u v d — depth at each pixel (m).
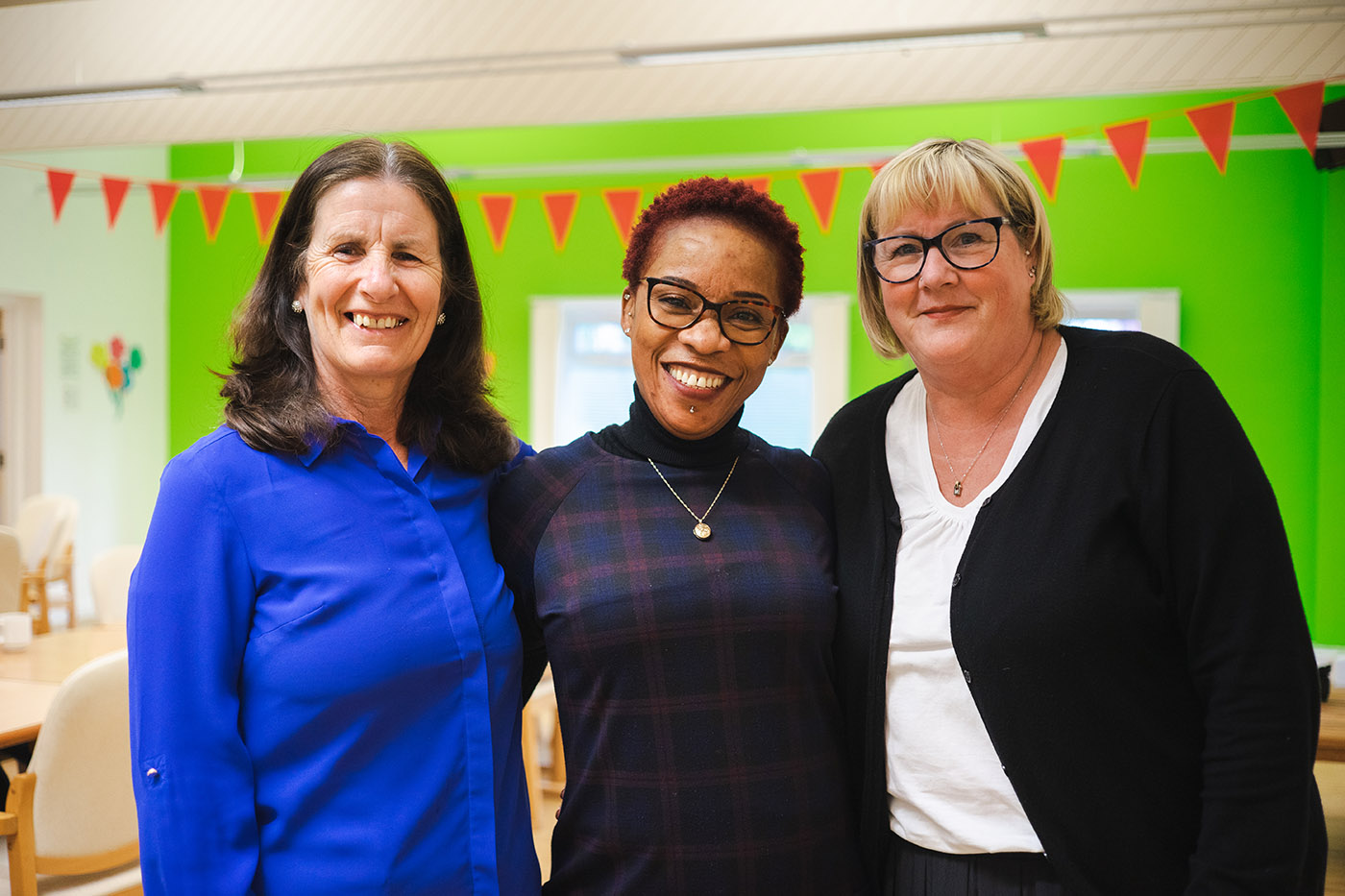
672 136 7.24
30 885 2.28
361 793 1.28
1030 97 4.64
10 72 5.79
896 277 1.43
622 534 1.45
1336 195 5.96
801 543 1.49
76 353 7.80
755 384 1.50
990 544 1.36
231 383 1.39
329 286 1.35
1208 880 1.22
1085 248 6.43
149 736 1.24
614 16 5.00
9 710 2.75
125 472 8.23
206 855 1.22
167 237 8.52
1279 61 4.34
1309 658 1.25
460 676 1.34
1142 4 4.43
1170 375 1.32
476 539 1.46
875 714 1.42
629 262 1.53
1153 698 1.31
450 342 1.52
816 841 1.37
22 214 7.39
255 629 1.30
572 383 7.52
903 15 4.71
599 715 1.39
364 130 5.45
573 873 1.39
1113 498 1.29
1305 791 1.21
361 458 1.38
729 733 1.36
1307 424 6.16
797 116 6.98
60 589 7.71
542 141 7.44
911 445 1.50
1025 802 1.30
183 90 4.78
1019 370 1.43
